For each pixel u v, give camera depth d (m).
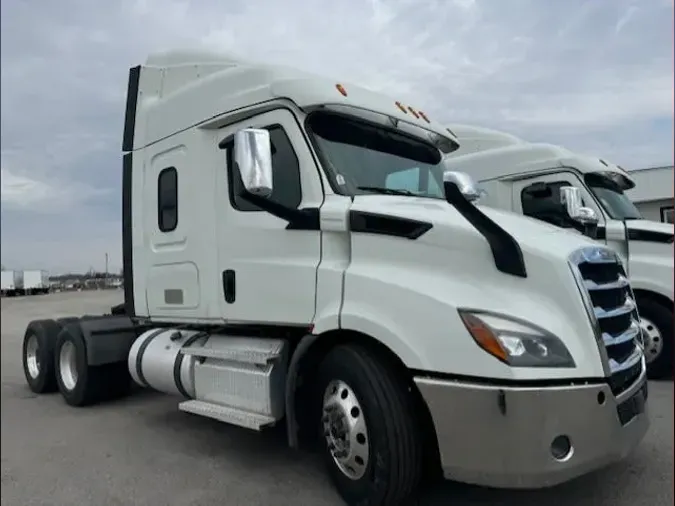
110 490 4.01
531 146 7.36
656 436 4.48
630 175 6.88
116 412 6.09
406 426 3.21
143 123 5.26
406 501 3.42
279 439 4.98
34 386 7.27
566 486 3.71
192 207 4.67
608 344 3.17
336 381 3.55
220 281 4.39
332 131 4.03
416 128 4.56
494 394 2.90
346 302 3.50
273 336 4.25
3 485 4.16
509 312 3.04
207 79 4.64
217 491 3.91
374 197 3.81
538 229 3.57
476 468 2.98
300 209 3.87
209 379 4.52
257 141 3.46
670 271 6.29
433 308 3.13
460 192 3.26
